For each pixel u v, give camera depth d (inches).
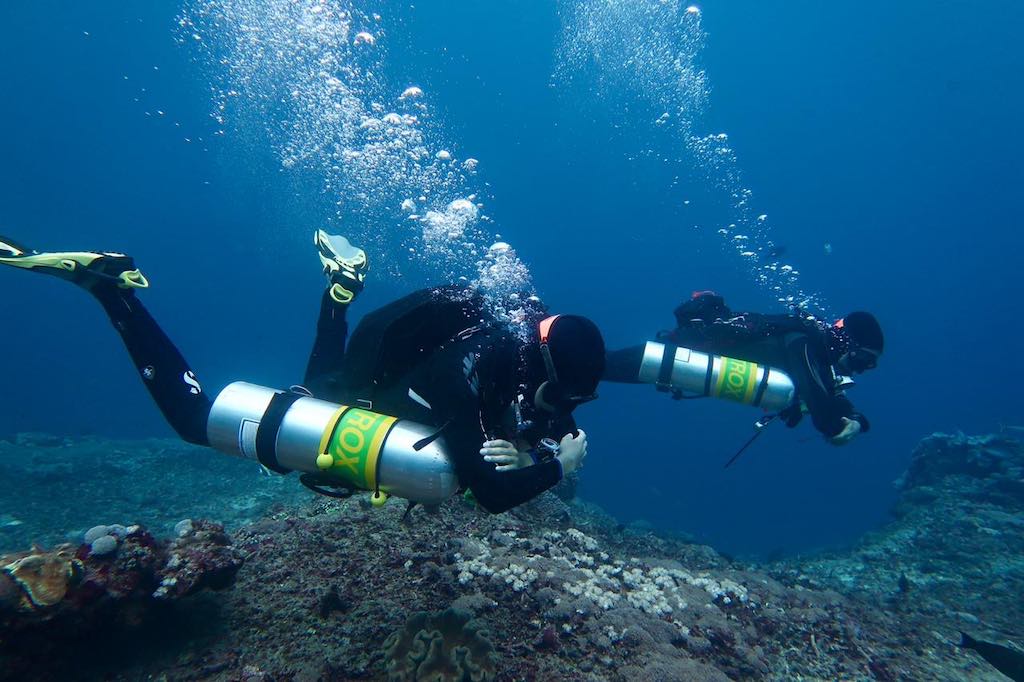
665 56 761.0
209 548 123.6
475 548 159.5
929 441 427.2
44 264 105.0
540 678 113.6
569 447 97.7
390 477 91.8
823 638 168.7
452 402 85.5
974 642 161.6
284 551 147.6
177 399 107.9
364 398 103.3
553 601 138.8
